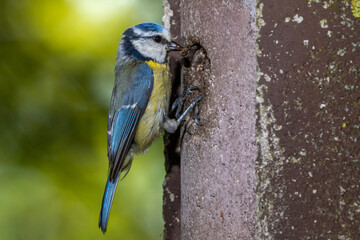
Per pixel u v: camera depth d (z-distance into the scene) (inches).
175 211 335.6
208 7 260.2
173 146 333.7
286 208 219.0
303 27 217.3
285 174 218.8
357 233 219.9
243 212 230.1
